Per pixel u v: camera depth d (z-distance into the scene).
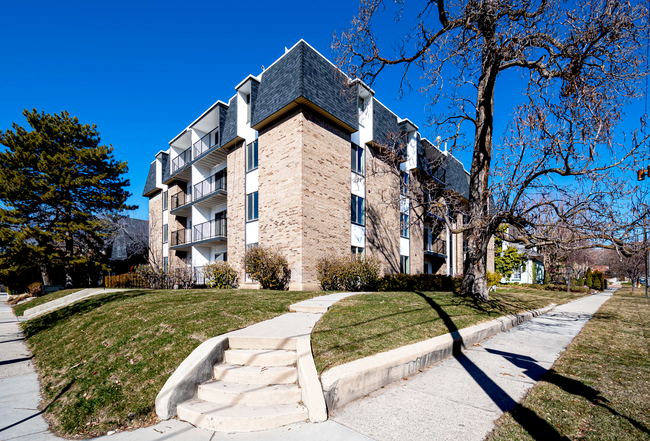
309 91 14.95
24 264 23.91
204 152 20.75
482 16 9.30
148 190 30.50
